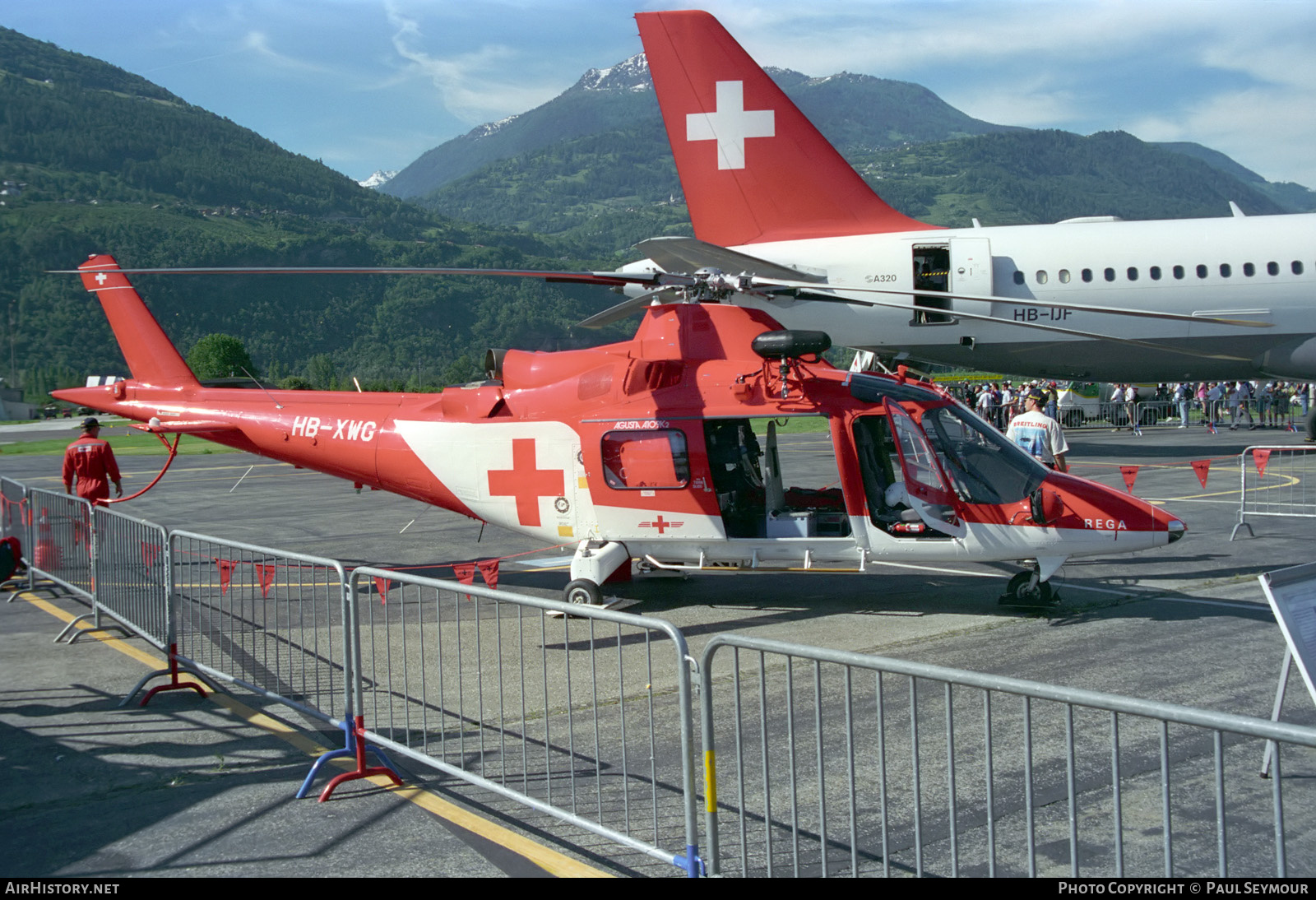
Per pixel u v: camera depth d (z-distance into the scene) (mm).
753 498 8961
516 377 9469
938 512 8203
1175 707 2535
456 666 7211
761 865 3967
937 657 7164
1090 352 19797
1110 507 8148
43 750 5586
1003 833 4258
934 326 19391
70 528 9164
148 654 7680
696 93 18969
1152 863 3945
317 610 9344
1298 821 4301
